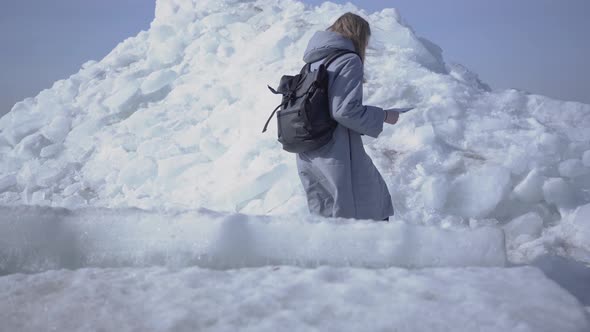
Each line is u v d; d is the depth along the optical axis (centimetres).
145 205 527
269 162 535
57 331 139
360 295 157
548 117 586
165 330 138
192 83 733
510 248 411
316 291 161
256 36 789
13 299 157
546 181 462
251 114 610
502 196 463
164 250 203
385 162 513
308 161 329
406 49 725
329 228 205
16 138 724
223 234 203
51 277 172
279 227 206
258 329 139
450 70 765
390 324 141
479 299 154
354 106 308
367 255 204
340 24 331
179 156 582
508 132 545
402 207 467
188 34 831
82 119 723
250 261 203
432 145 526
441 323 141
